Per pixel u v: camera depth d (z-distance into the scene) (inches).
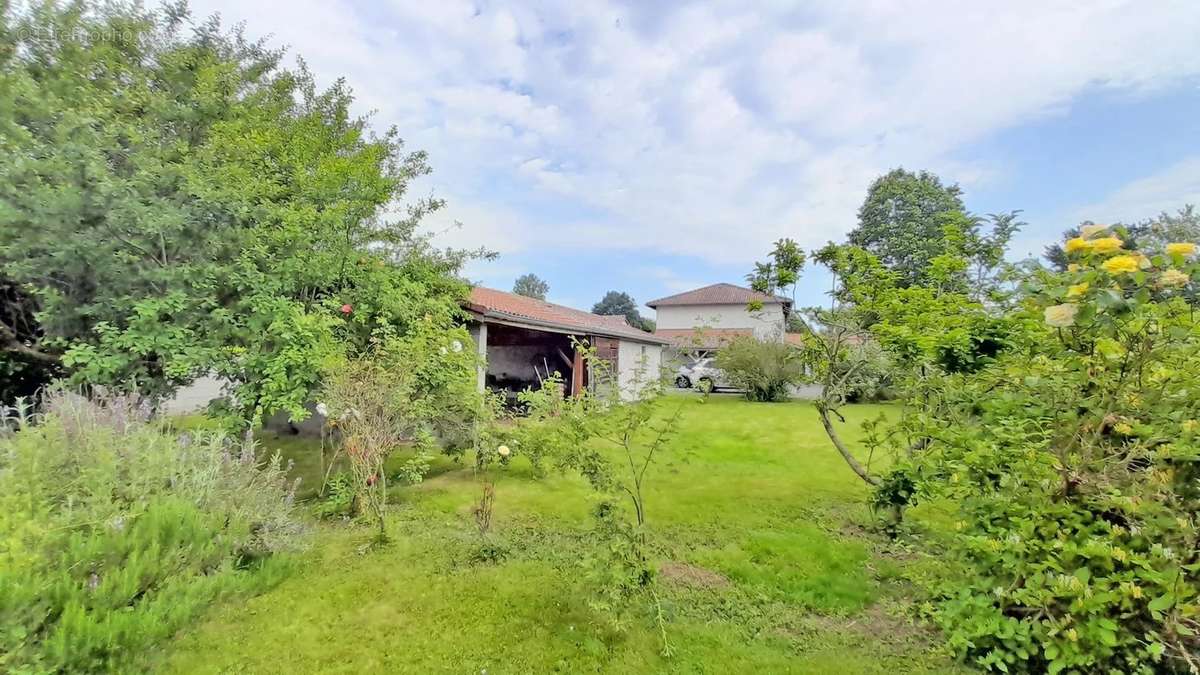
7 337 227.0
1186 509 81.0
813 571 149.3
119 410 152.9
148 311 193.3
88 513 113.5
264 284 225.9
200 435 162.7
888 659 108.0
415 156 363.6
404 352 210.7
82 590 99.4
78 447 128.5
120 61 307.3
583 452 145.2
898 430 152.9
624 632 118.4
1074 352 92.9
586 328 554.6
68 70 272.7
